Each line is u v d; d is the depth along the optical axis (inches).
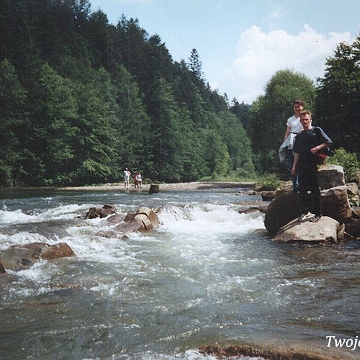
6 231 368.5
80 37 3393.2
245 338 137.5
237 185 1726.1
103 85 2623.0
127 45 4079.7
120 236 360.5
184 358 127.3
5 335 145.4
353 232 346.6
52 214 537.3
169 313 166.2
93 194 1029.8
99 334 145.8
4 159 1700.3
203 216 484.1
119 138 2481.5
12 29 2333.9
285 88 1936.5
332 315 160.4
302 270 235.3
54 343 138.6
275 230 382.3
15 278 217.5
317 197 342.3
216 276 224.2
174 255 282.0
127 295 191.2
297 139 342.6
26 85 1919.3
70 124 2027.6
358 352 124.5
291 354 124.5
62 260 263.0
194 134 3516.2
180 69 4608.8
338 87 1446.9
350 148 1438.2
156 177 2800.2
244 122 7313.0
